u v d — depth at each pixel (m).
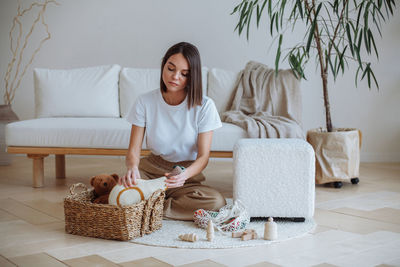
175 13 4.75
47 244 2.02
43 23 4.95
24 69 5.04
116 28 4.87
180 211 2.44
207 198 2.41
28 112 5.06
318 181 3.36
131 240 2.05
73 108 3.79
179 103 2.37
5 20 5.02
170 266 1.75
